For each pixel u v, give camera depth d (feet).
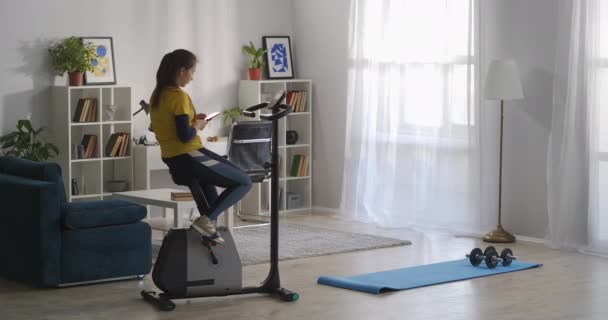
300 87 39.99
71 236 26.07
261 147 33.14
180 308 24.31
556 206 31.81
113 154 34.76
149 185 35.12
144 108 34.12
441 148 34.68
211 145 36.37
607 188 30.78
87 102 34.09
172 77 24.82
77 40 33.96
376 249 31.55
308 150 39.73
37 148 32.86
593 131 30.94
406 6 35.47
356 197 37.37
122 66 35.73
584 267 29.07
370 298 25.31
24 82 33.81
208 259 24.67
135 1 35.94
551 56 32.22
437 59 34.65
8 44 33.42
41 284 25.94
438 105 34.76
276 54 39.60
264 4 39.50
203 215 24.77
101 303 24.72
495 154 33.65
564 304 24.86
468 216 34.22
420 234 34.40
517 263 29.35
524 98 32.94
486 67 33.42
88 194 34.71
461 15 34.01
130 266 26.81
